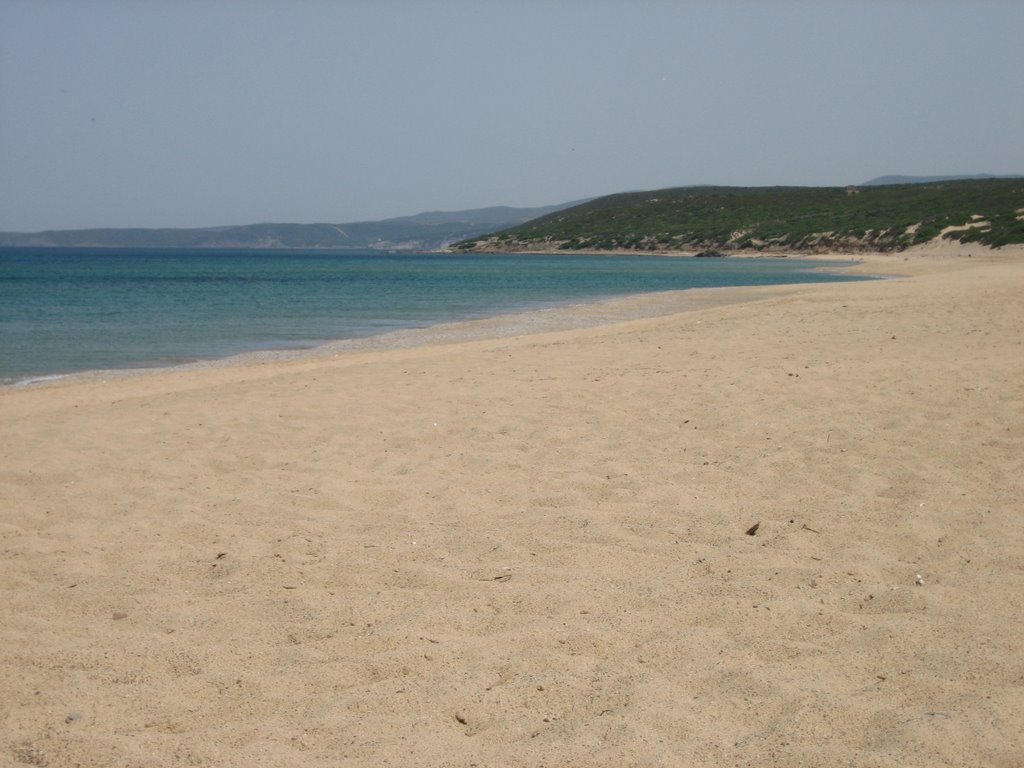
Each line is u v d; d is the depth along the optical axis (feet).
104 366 52.08
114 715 10.78
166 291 133.80
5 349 60.34
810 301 70.03
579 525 17.72
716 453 22.71
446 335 66.64
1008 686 10.65
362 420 28.30
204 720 10.68
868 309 57.52
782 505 18.45
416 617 13.52
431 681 11.50
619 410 28.19
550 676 11.48
